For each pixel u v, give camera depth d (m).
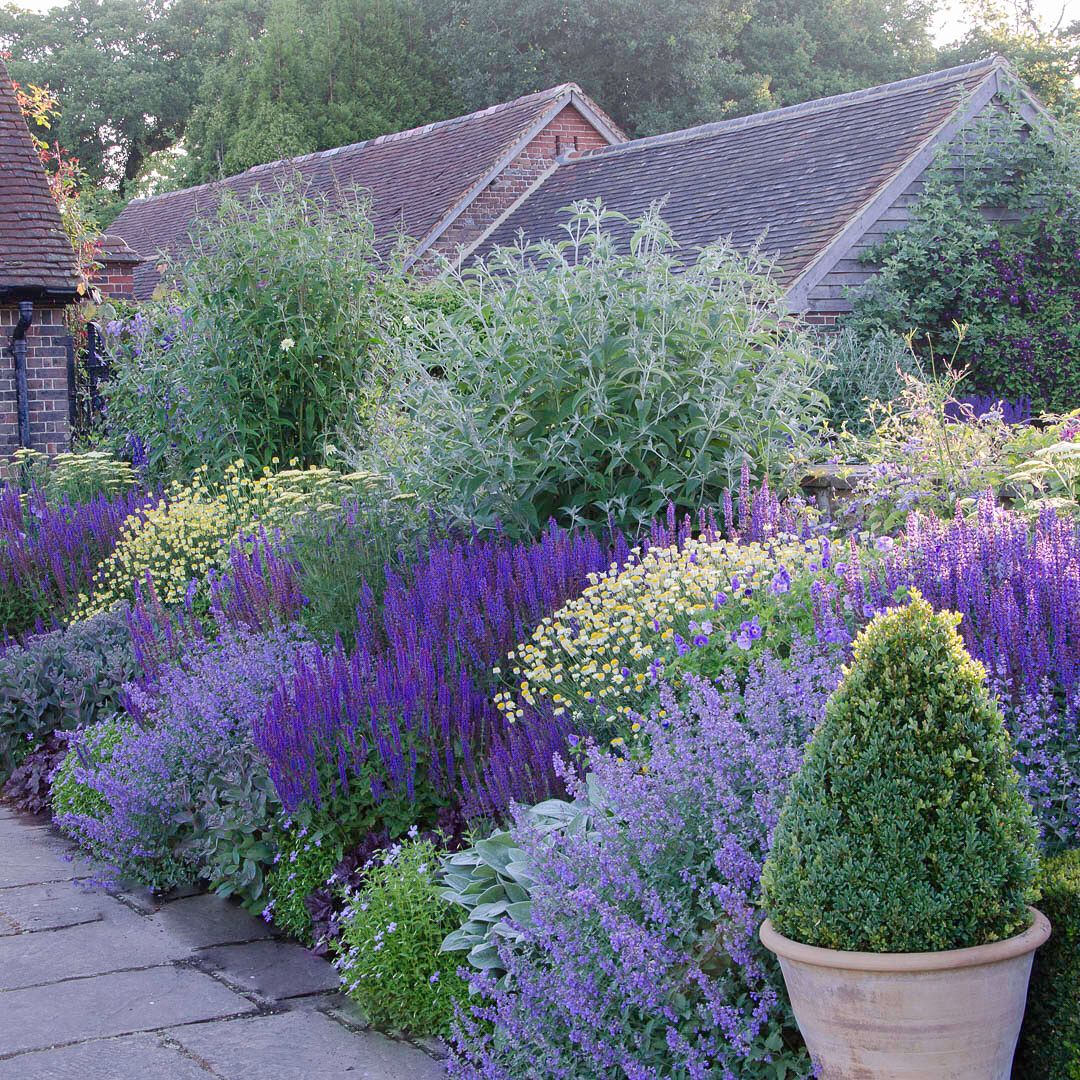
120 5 52.28
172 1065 4.11
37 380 14.18
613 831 3.85
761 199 17.05
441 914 4.37
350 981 4.45
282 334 10.43
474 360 7.38
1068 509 5.86
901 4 40.72
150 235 29.92
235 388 10.26
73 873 6.14
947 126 15.60
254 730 5.26
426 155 25.14
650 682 4.71
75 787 6.64
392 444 8.65
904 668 3.14
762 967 3.38
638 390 7.09
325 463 9.72
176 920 5.47
